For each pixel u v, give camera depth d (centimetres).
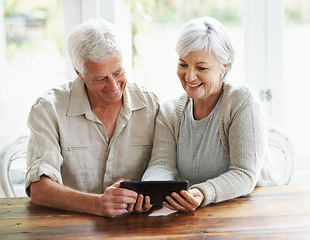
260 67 246
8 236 140
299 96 257
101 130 189
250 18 242
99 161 190
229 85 178
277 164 256
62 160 184
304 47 253
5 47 278
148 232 141
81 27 175
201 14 256
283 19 243
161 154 185
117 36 172
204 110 182
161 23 254
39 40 279
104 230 143
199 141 182
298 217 149
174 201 155
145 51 254
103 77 172
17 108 284
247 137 169
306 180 252
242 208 157
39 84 282
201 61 165
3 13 273
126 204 154
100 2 235
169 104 192
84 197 159
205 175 181
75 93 189
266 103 250
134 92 195
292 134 260
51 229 144
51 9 275
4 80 281
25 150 206
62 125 185
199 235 137
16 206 166
